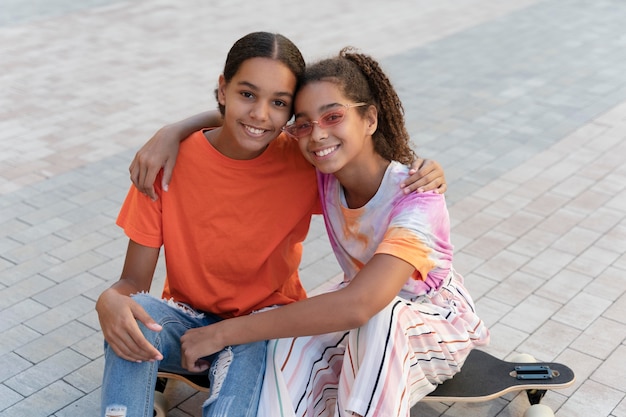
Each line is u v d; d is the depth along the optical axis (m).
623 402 3.08
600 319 3.62
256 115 2.46
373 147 2.62
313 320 2.39
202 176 2.65
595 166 5.31
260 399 2.51
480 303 3.74
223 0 9.97
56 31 8.54
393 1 9.98
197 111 6.31
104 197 4.85
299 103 2.48
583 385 3.17
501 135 5.82
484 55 7.75
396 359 2.44
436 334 2.58
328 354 2.65
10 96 6.55
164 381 3.03
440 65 7.43
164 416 2.95
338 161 2.50
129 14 9.30
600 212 4.68
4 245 4.25
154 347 2.48
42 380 3.20
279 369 2.52
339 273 4.07
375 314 2.42
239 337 2.47
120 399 2.41
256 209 2.68
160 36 8.39
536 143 5.68
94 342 3.46
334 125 2.45
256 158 2.65
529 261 4.13
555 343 3.44
